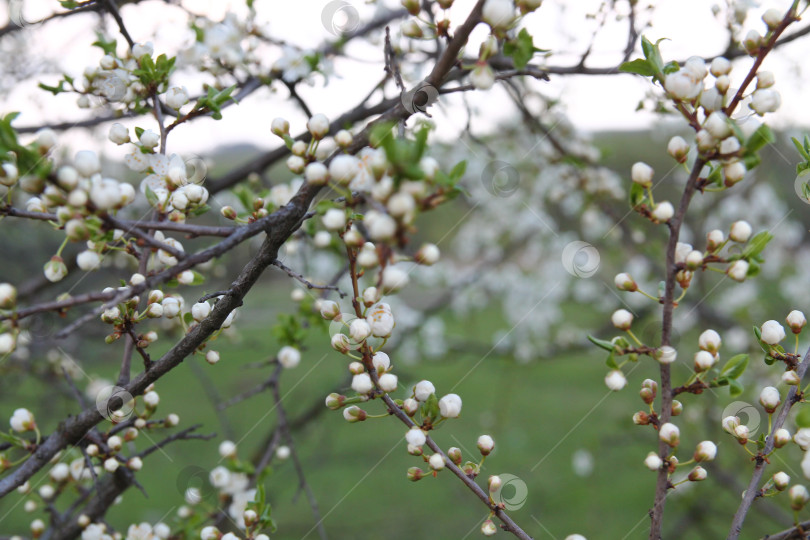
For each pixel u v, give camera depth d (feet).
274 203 1.78
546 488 5.30
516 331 4.42
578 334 4.20
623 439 3.80
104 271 2.34
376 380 1.37
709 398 3.04
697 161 1.28
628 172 3.37
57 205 1.23
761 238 1.29
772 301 4.24
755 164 1.27
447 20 1.32
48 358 2.61
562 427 6.44
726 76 1.28
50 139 1.21
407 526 4.90
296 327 1.96
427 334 4.25
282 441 2.57
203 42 1.89
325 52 1.99
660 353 1.31
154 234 1.40
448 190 1.14
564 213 3.92
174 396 5.27
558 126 2.86
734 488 2.91
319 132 1.36
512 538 3.99
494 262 4.14
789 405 1.35
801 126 2.64
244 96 1.92
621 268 3.64
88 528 1.68
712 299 4.23
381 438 6.16
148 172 1.43
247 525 1.54
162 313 1.44
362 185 1.23
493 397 7.34
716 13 1.76
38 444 1.45
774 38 1.28
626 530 4.59
